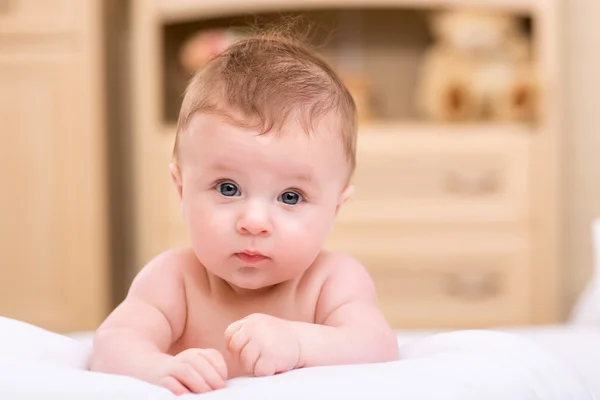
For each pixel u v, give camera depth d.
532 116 2.52
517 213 2.45
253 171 0.71
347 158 0.79
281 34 0.95
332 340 0.70
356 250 2.45
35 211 2.50
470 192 2.45
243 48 0.81
